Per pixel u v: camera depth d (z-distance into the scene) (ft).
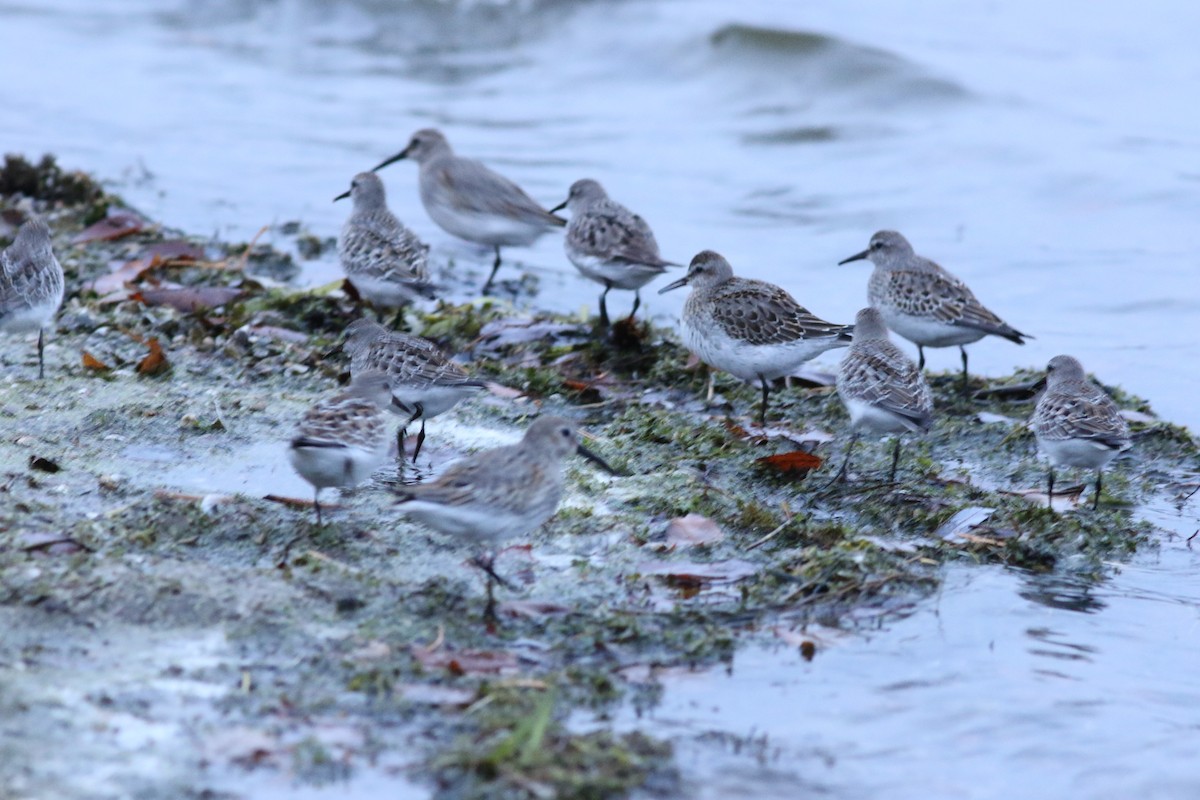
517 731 27.94
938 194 83.35
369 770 27.61
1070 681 33.99
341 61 113.70
